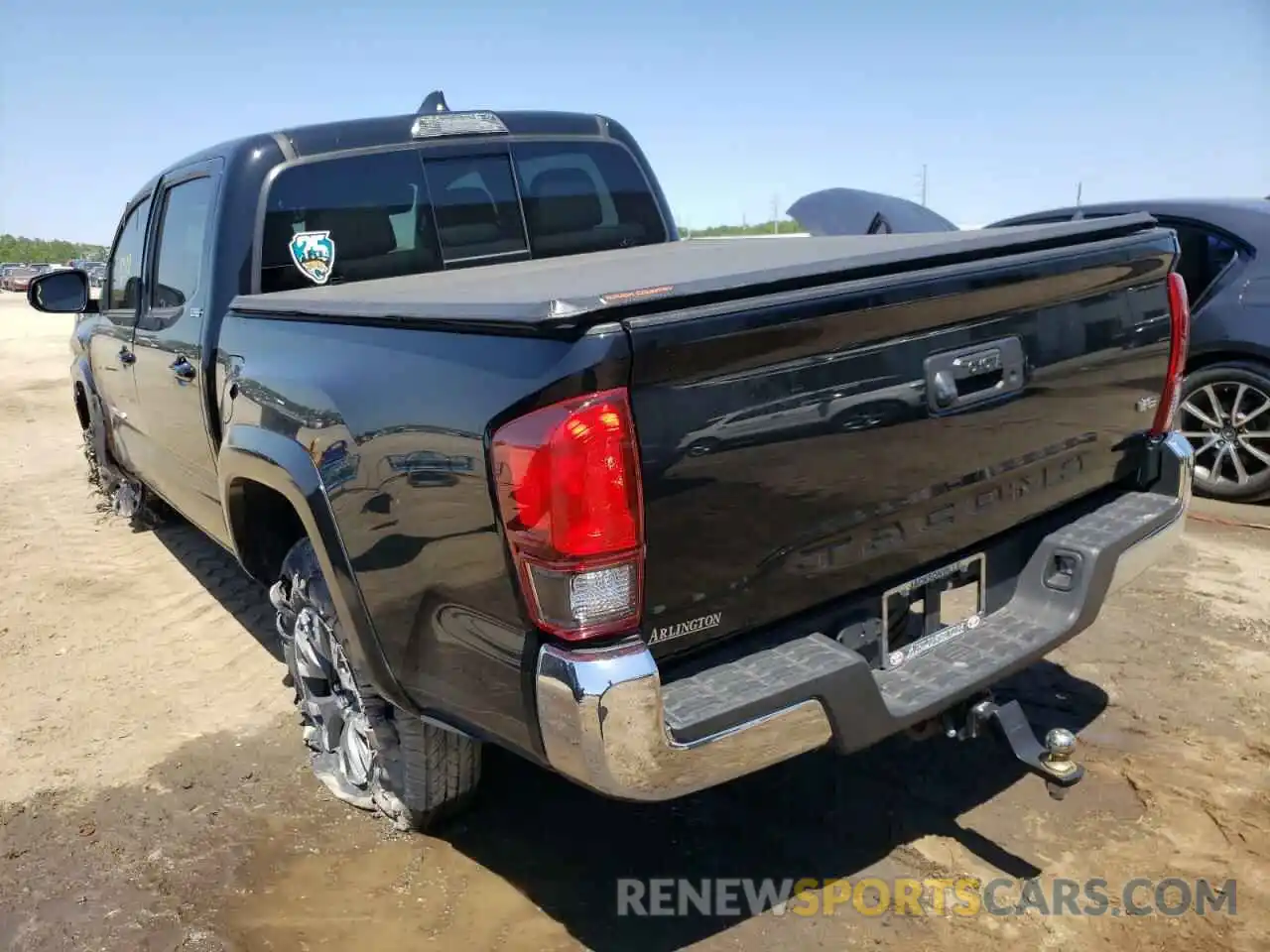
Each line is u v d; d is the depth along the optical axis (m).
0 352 18.36
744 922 2.67
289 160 3.77
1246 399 5.88
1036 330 2.64
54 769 3.60
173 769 3.58
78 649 4.63
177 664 4.44
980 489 2.63
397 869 2.96
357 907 2.80
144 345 4.39
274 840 3.13
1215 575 4.85
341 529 2.56
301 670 3.40
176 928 2.74
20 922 2.79
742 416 2.09
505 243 4.35
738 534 2.15
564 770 2.09
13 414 10.98
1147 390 3.05
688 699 2.13
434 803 2.96
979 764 3.35
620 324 1.92
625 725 1.98
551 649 2.03
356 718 3.16
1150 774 3.24
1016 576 2.91
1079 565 2.78
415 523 2.29
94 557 5.88
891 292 2.25
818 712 2.21
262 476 2.97
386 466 2.34
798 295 2.11
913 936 2.60
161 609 5.07
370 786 3.17
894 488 2.40
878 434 2.33
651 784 2.04
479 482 2.08
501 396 2.02
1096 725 3.56
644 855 2.97
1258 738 3.44
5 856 3.10
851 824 3.07
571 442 1.91
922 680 2.52
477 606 2.18
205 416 3.64
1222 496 6.00
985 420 2.56
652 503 2.00
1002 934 2.59
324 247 3.84
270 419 2.92
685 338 1.97
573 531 1.94
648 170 4.89
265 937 2.70
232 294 3.63
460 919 2.74
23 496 7.30
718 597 2.17
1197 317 5.94
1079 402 2.81
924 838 2.99
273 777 3.50
